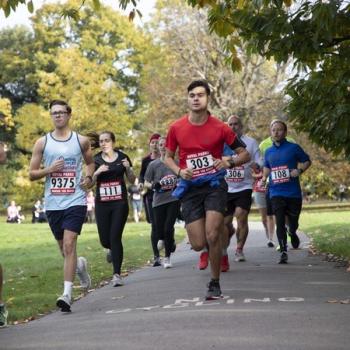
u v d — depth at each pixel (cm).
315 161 7419
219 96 6981
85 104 7425
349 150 2119
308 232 3481
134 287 1755
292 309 1249
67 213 1474
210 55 6956
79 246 3275
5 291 1842
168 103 7275
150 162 2206
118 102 7662
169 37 7031
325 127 1978
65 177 1481
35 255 2948
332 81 1955
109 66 7969
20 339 1156
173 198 2147
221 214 1403
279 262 2088
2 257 2938
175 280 1803
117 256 1836
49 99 7688
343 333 1040
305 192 8975
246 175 2091
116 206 1850
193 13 6950
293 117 2080
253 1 1712
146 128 7662
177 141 1428
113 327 1180
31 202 8519
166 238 2158
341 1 1603
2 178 10338
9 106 7181
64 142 1495
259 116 6944
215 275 1425
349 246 2341
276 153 2152
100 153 1872
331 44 1912
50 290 1830
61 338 1124
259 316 1184
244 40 1911
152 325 1162
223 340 1009
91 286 1880
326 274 1791
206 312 1247
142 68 8138
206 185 1412
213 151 1417
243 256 2189
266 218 2725
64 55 7556
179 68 7056
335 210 7869
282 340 998
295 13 1811
